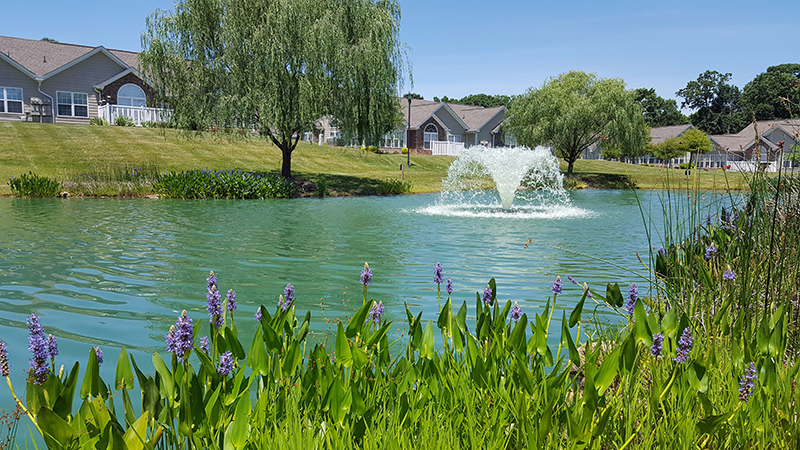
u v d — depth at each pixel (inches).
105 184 810.2
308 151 1416.1
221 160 1111.0
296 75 882.1
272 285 260.2
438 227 505.0
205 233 435.8
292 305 113.9
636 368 101.3
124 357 83.9
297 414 83.9
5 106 1278.3
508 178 743.1
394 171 1343.5
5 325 190.7
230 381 91.2
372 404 88.3
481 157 754.8
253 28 858.8
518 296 246.5
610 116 1374.3
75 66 1343.5
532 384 87.4
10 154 924.0
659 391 87.0
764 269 157.8
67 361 157.6
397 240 419.2
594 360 88.0
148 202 716.0
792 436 84.3
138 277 271.7
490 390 94.0
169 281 264.1
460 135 2185.0
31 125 1135.6
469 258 346.6
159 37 861.2
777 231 166.6
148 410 78.7
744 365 100.3
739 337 112.4
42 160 918.4
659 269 173.8
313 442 78.0
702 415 92.6
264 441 76.6
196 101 874.8
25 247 350.3
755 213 173.3
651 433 85.4
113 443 67.5
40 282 257.1
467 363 104.7
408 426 84.8
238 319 202.2
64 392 76.2
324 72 868.6
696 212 199.6
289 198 859.4
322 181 927.0
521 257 352.5
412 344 105.8
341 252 358.9
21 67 1263.5
